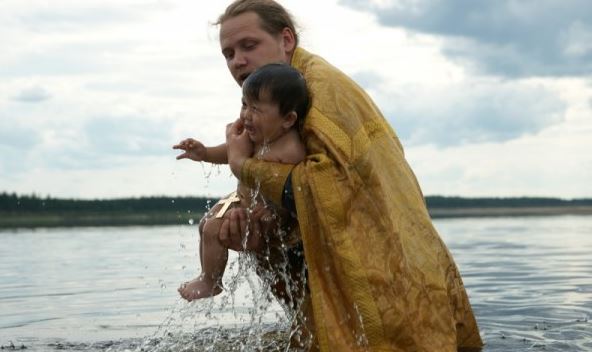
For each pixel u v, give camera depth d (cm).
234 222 429
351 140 402
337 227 391
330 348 385
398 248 398
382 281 390
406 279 397
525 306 594
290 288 445
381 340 387
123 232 1816
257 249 437
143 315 595
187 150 466
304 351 439
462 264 920
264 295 484
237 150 420
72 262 1004
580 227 1900
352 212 395
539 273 819
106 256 1080
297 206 397
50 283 800
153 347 473
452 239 1406
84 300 679
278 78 403
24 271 911
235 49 448
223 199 461
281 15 452
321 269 396
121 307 637
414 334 393
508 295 655
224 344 470
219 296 671
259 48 443
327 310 389
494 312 567
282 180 403
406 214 413
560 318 538
